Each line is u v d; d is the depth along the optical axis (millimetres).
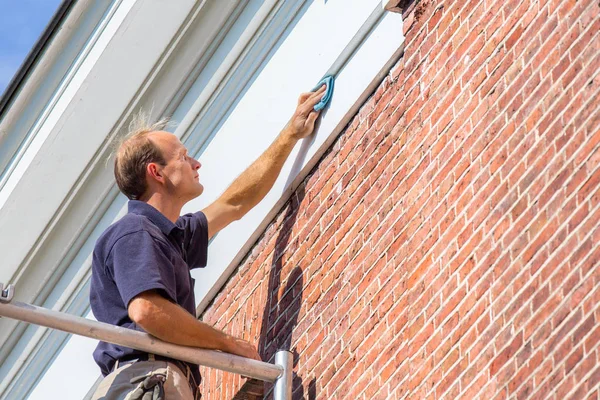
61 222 9914
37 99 9367
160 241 6027
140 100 9211
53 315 5695
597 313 4844
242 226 7871
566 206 5195
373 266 6414
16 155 9609
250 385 7242
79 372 9852
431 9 6621
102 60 9031
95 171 9680
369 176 6742
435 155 6168
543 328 5078
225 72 8578
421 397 5645
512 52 5863
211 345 5969
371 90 7016
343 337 6461
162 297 5781
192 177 6535
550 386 4934
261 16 8219
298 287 7074
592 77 5305
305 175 7387
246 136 8211
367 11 7105
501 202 5578
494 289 5426
